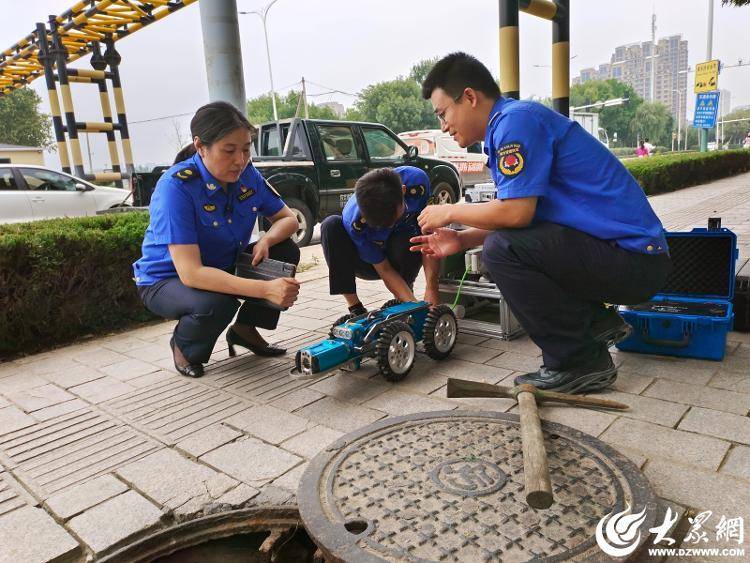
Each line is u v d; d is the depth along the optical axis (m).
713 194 12.66
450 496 1.70
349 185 8.77
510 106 2.35
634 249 2.37
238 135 2.76
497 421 2.18
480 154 15.02
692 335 2.88
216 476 2.11
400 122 63.94
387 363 2.78
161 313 3.18
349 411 2.60
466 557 1.42
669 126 104.00
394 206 2.95
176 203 2.87
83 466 2.26
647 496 1.62
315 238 9.44
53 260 3.98
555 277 2.46
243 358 3.49
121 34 14.86
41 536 1.82
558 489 1.70
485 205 2.44
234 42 5.70
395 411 2.57
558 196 2.41
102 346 3.99
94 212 10.49
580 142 2.37
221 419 2.61
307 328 4.07
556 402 2.37
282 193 7.90
